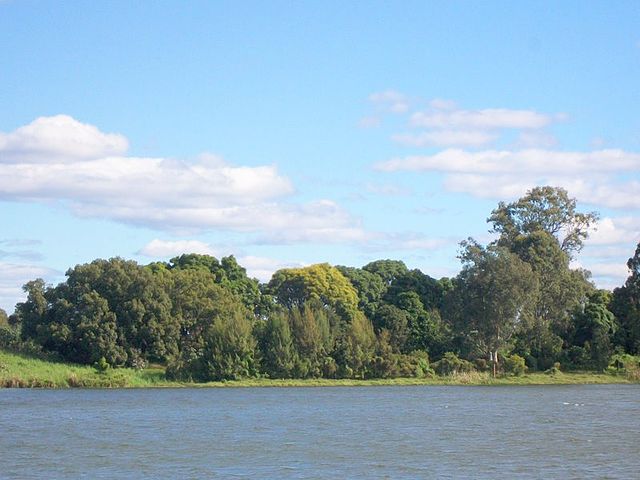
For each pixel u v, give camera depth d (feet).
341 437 217.56
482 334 461.78
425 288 561.43
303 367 450.30
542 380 451.53
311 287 591.37
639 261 498.69
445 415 275.39
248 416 275.80
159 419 266.98
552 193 542.16
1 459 183.42
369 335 466.70
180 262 588.09
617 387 418.92
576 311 493.77
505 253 464.24
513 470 165.48
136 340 450.71
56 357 447.83
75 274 458.09
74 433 229.66
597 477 157.48
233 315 461.78
